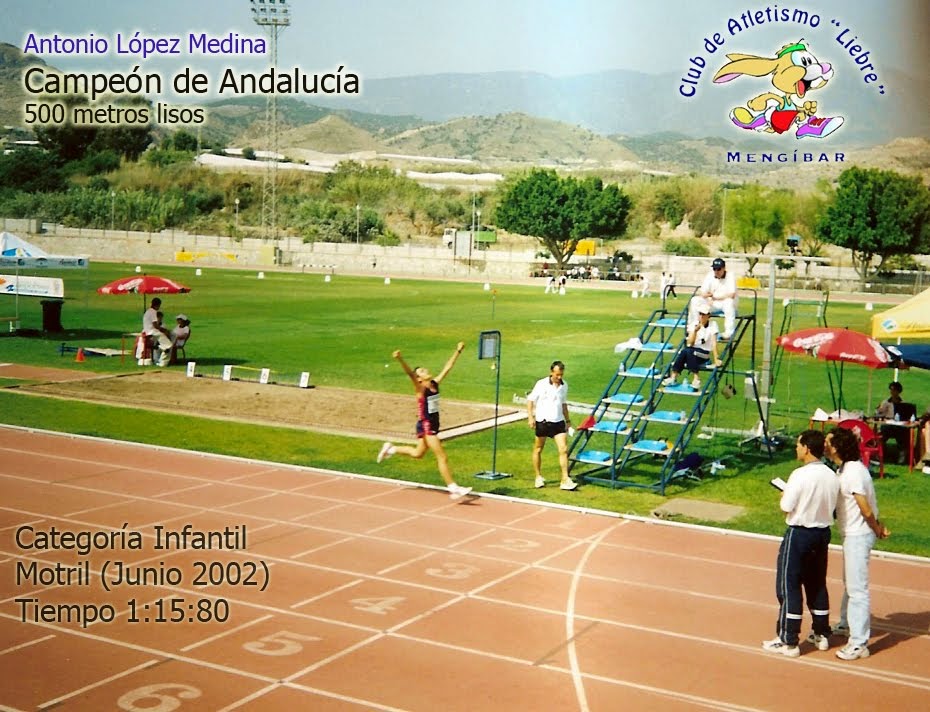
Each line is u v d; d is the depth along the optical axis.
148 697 9.06
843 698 9.36
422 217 143.25
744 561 13.50
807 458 10.49
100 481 17.20
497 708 8.97
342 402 26.05
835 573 13.21
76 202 131.62
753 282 21.62
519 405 26.02
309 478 17.78
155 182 146.88
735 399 27.62
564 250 104.56
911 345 21.22
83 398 25.86
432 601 11.67
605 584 12.42
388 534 14.37
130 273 78.62
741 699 9.29
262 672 9.64
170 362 32.84
